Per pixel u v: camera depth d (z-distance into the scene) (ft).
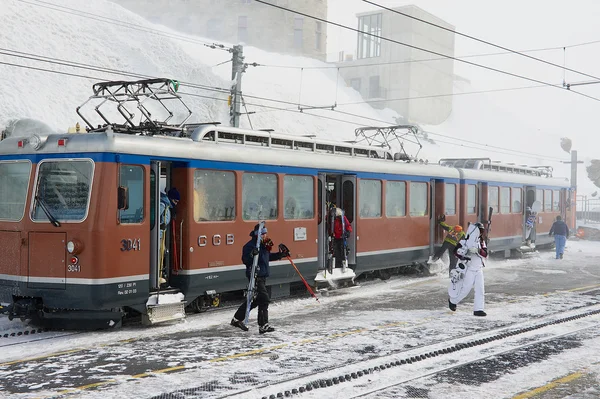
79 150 30.89
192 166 34.73
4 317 34.68
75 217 30.50
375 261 50.16
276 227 40.63
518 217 75.25
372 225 49.75
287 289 42.78
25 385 21.56
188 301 35.09
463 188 63.77
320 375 23.04
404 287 49.55
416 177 55.36
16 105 86.43
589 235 121.39
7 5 107.24
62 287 30.42
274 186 40.68
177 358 25.64
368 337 30.09
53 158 31.50
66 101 94.58
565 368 24.58
